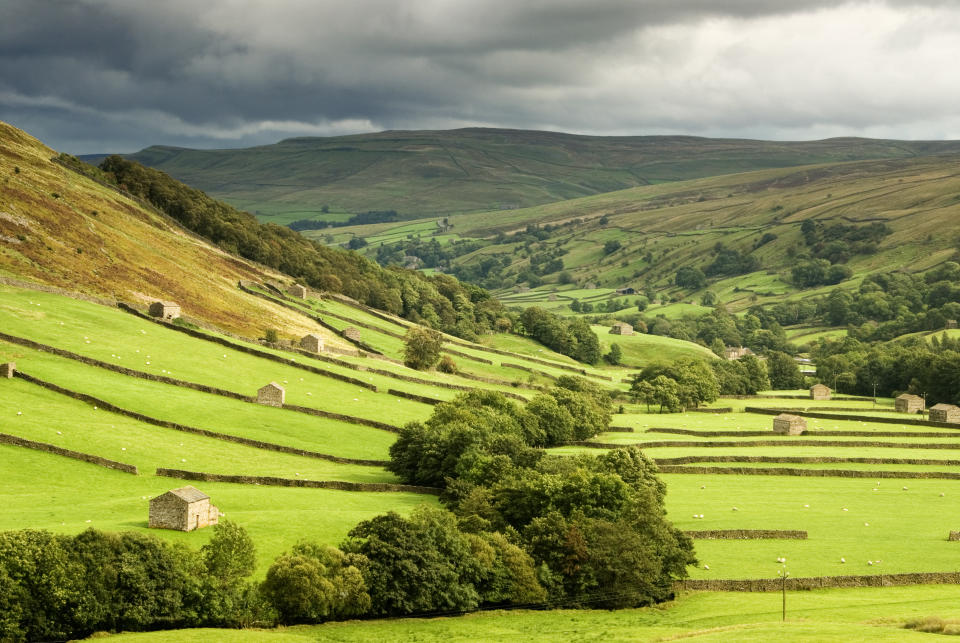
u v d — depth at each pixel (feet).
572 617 330.95
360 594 307.78
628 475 458.50
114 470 435.94
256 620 292.20
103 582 274.16
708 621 322.96
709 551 410.72
